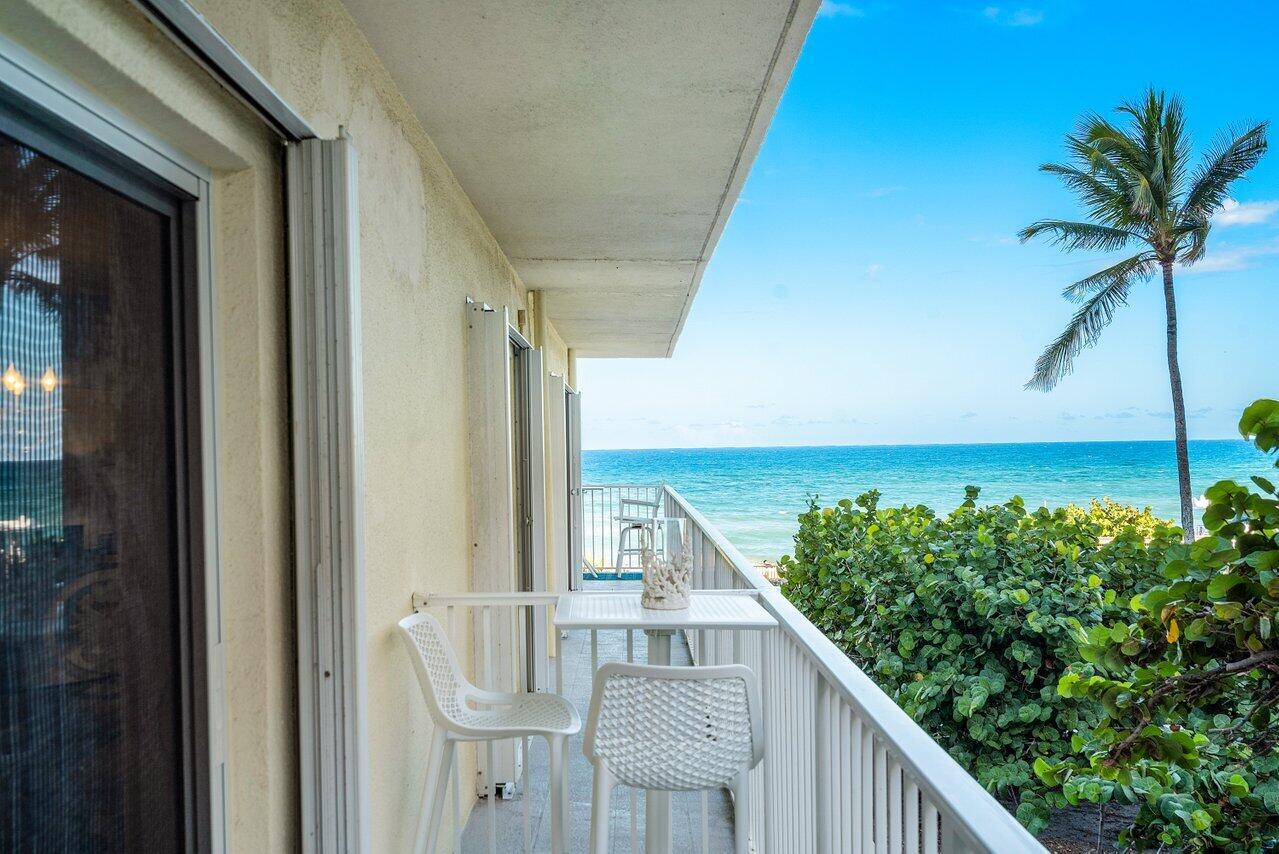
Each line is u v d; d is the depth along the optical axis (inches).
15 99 41.2
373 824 82.0
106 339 49.6
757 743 76.5
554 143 114.7
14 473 41.4
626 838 121.0
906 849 50.0
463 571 128.5
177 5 45.5
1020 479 1796.3
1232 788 98.4
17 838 40.8
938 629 148.9
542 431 188.5
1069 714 134.1
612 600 103.7
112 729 49.0
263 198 64.5
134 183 53.2
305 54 69.1
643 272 202.8
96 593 47.9
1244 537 87.7
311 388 67.3
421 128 107.5
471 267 141.3
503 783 135.0
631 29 84.0
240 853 62.7
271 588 64.0
